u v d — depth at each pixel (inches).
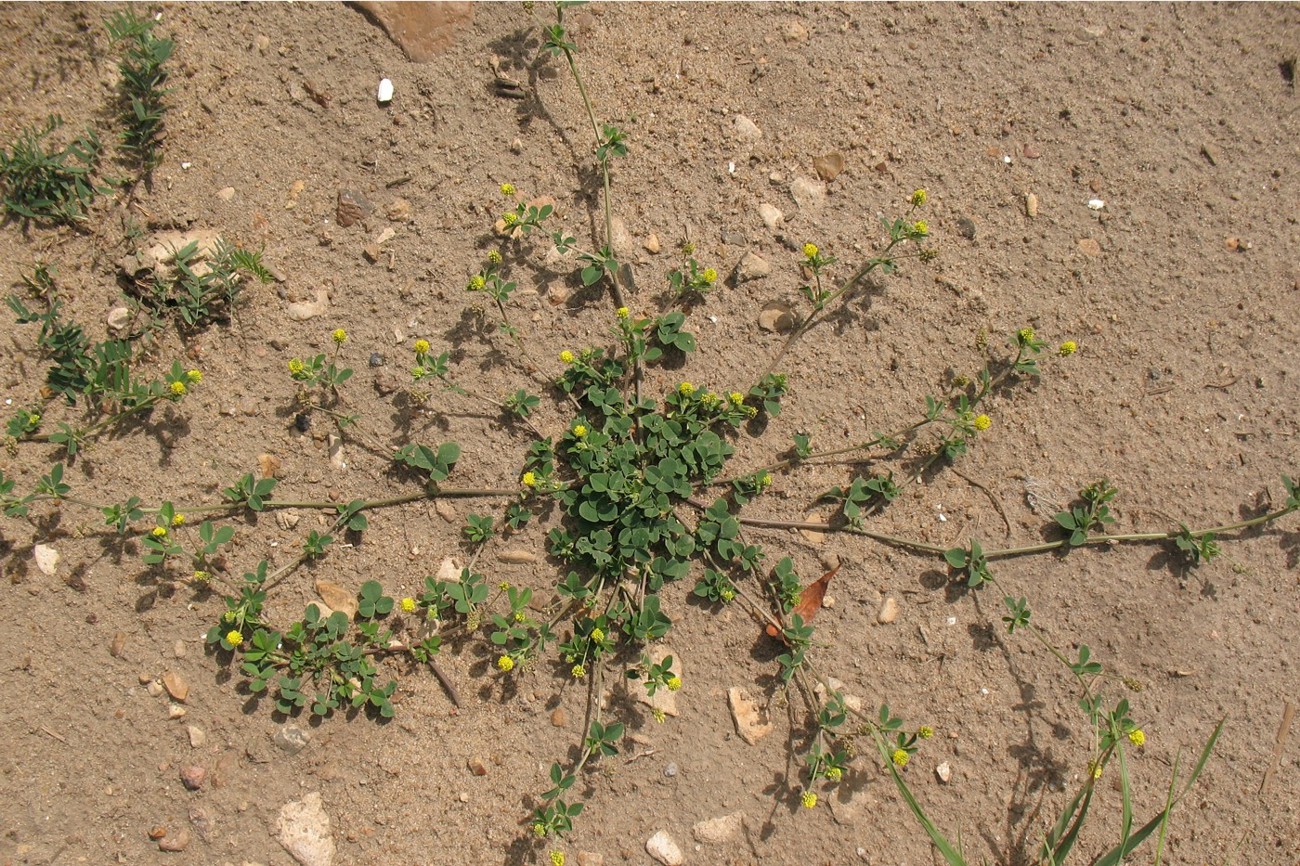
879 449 22.5
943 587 22.1
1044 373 22.8
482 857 21.1
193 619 21.5
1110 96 23.7
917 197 22.2
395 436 22.2
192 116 22.8
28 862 20.8
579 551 21.4
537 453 22.0
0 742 21.1
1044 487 22.5
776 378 22.0
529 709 21.5
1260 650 22.0
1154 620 22.1
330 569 21.9
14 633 21.4
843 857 21.2
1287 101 23.8
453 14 23.4
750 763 21.5
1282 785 21.6
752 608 21.9
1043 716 21.7
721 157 23.3
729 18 23.8
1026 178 23.4
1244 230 23.4
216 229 22.6
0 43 22.9
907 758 20.9
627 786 21.3
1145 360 22.9
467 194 23.0
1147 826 20.5
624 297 22.8
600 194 23.1
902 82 23.7
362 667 21.2
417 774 21.3
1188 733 21.7
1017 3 24.0
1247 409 22.8
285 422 22.2
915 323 22.9
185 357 22.3
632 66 23.6
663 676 20.6
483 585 21.4
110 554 21.6
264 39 23.2
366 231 22.8
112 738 21.2
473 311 22.6
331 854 21.0
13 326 22.2
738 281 22.8
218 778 21.1
